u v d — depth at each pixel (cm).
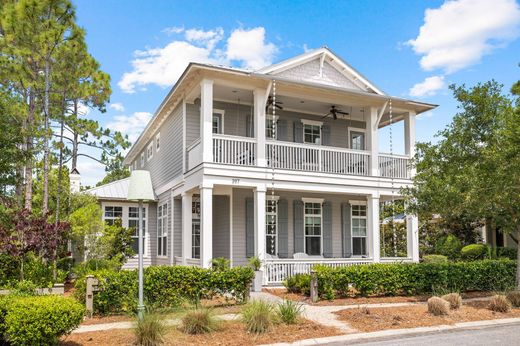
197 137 1655
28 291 1045
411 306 1099
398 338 815
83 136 1764
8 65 1570
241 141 1453
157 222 2116
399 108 1748
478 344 763
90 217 1662
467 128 1207
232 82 1438
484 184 1090
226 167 1388
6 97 1557
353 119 1989
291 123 1841
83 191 2002
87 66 1616
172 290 1012
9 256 1371
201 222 1348
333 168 1627
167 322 810
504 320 951
